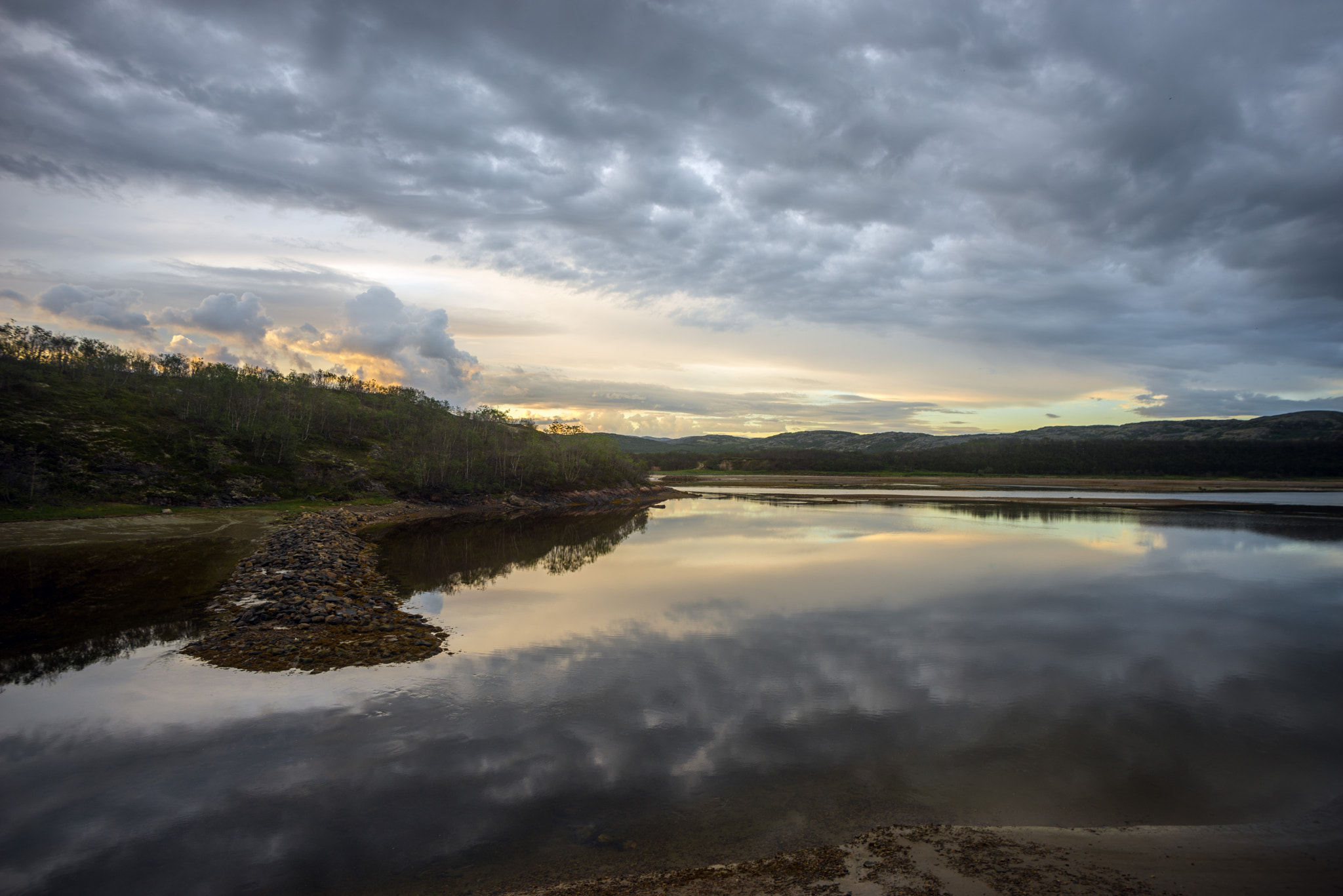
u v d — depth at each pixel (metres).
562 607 27.61
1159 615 26.33
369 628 22.39
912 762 13.24
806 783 12.27
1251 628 24.44
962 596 29.97
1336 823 10.81
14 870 9.39
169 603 25.84
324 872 9.41
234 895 8.86
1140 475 190.62
